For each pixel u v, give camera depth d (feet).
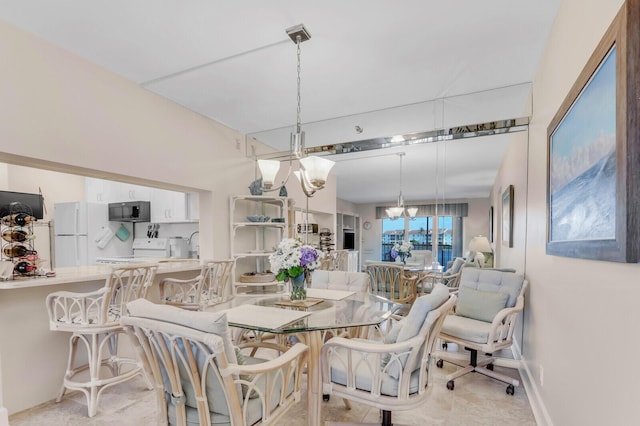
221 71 8.64
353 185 17.26
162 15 6.42
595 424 4.12
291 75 8.79
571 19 5.36
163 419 4.57
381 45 7.41
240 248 13.43
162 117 10.08
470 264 13.19
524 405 7.62
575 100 4.65
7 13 6.33
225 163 12.63
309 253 7.43
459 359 10.05
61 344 8.10
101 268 9.93
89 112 8.11
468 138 12.21
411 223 14.85
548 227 6.24
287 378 5.05
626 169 3.02
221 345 3.81
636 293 3.12
